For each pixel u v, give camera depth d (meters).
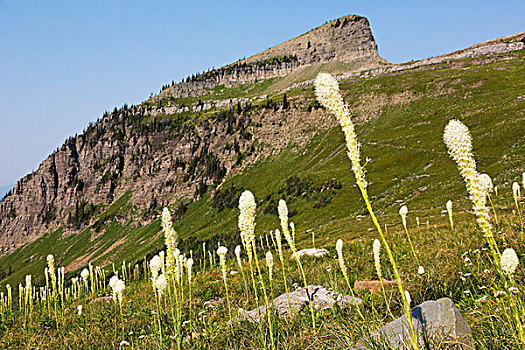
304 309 8.70
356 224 66.81
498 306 5.47
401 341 4.59
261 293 13.10
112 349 9.24
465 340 4.54
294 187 124.38
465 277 8.50
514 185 11.41
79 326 12.14
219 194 174.25
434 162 94.50
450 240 15.62
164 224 6.95
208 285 16.55
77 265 182.62
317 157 161.25
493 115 104.25
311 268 17.30
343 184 110.00
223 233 130.12
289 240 7.07
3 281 196.75
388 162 107.00
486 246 11.53
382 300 7.88
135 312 12.83
